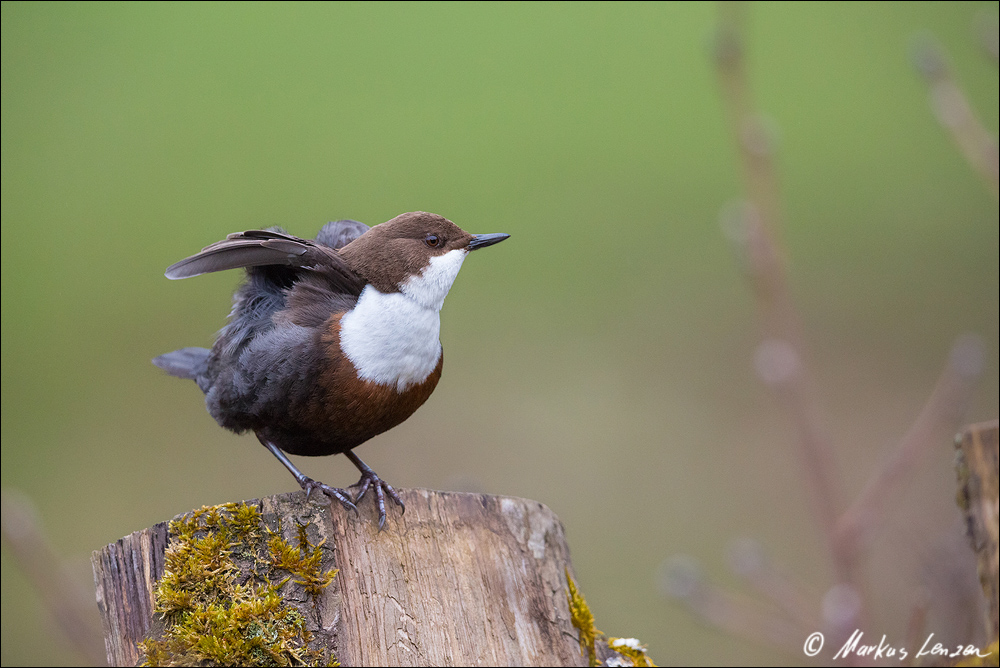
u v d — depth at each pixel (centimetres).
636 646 539
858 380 1323
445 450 1234
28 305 1405
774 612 577
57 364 1329
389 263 585
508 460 1223
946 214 1501
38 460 1212
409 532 474
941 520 911
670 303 1405
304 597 445
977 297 1392
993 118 1611
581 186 1552
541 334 1363
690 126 1653
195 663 433
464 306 1416
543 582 490
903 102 1672
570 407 1277
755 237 546
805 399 523
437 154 1616
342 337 557
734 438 1230
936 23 1742
